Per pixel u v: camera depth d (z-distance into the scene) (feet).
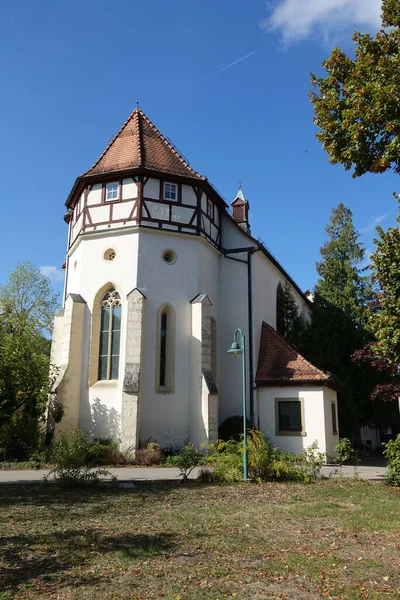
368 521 29.68
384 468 63.41
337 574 20.36
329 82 36.70
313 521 29.71
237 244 79.20
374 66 33.65
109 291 67.15
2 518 29.43
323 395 67.36
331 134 35.50
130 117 78.28
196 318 67.15
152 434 62.49
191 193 71.20
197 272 69.72
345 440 53.47
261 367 73.61
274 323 88.28
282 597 17.92
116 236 67.67
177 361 65.87
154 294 66.03
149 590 18.39
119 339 65.21
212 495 38.32
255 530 27.43
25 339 81.10
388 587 18.98
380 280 41.04
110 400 63.00
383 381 94.17
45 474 48.39
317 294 103.09
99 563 21.34
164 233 68.03
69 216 82.02
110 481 44.01
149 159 70.08
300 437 67.15
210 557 22.36
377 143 33.81
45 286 117.29
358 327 97.09
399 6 34.27
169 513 31.32
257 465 46.21
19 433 59.93
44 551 23.02
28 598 17.54
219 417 73.20
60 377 63.62
